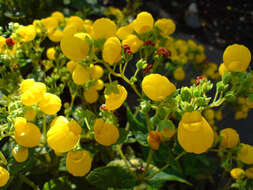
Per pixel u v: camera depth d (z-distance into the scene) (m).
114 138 0.16
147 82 0.14
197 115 0.12
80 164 0.15
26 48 0.24
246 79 0.15
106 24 0.18
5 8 0.34
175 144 0.20
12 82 0.23
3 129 0.16
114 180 0.20
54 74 0.24
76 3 0.43
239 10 0.68
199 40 0.61
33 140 0.14
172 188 0.29
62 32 0.25
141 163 0.21
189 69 0.38
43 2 0.38
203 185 0.29
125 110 0.29
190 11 0.71
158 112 0.17
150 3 0.71
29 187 0.24
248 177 0.19
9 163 0.18
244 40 0.60
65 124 0.14
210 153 0.30
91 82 0.21
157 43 0.22
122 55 0.17
